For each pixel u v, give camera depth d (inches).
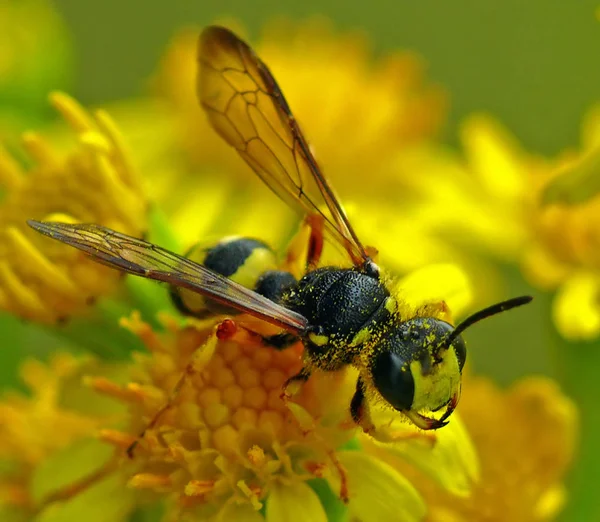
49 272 3.2
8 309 3.2
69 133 3.9
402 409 3.0
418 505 3.0
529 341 3.7
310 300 3.1
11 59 4.0
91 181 3.2
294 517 3.0
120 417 3.1
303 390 3.1
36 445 3.3
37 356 3.6
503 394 3.4
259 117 3.2
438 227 3.8
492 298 3.7
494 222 3.8
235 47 3.2
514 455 3.3
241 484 3.0
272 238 3.9
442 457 3.1
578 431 3.4
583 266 3.5
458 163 3.9
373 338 3.0
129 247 3.0
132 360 3.2
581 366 3.4
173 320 3.1
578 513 3.4
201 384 3.1
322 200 3.2
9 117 3.9
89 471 3.1
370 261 3.1
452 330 3.0
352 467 3.1
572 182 3.5
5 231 3.2
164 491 3.0
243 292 3.1
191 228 3.9
